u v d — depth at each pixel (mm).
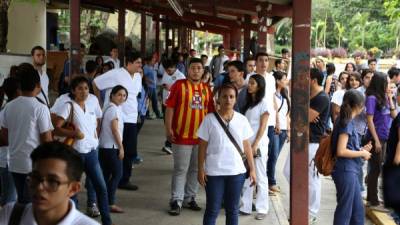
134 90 8102
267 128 7078
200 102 6883
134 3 17672
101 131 6777
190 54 24344
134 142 8219
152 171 9617
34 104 5035
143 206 7410
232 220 5375
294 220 5859
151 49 30453
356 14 62094
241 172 5348
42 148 2570
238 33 22875
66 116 5723
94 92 7797
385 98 7469
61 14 28359
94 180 5980
